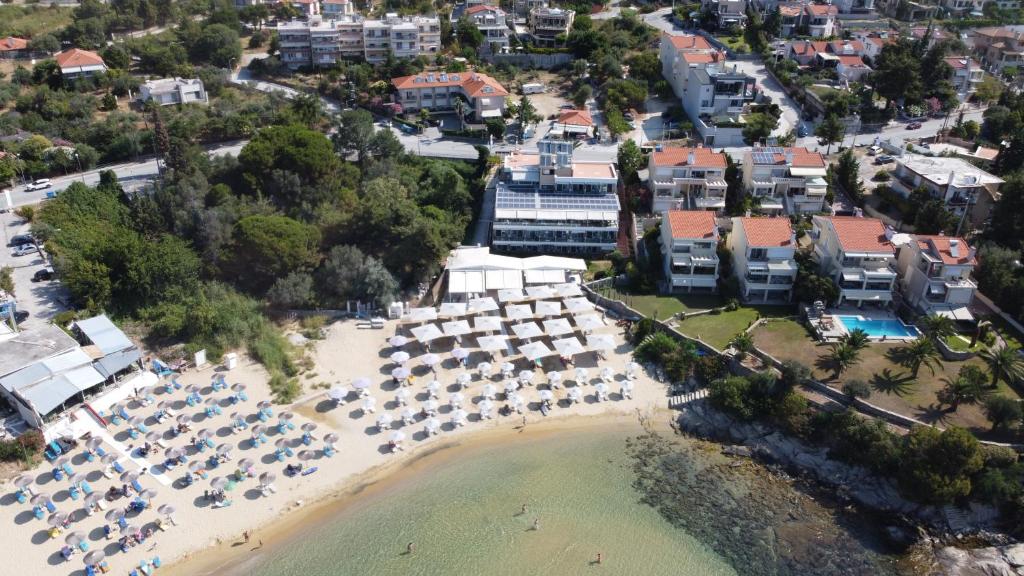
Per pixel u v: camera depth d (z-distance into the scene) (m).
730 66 179.75
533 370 105.69
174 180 141.12
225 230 125.12
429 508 82.56
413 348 110.12
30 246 126.19
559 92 194.25
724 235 129.62
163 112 174.62
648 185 144.12
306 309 118.19
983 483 80.06
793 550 78.00
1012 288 107.81
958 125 164.38
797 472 87.94
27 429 90.56
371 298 118.12
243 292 119.50
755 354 101.62
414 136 171.25
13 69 198.25
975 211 130.25
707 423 95.25
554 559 76.31
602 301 118.88
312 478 86.25
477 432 94.56
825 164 140.62
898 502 82.94
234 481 84.94
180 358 104.75
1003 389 93.56
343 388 100.06
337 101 191.88
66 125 166.38
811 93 176.38
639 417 97.38
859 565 76.31
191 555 76.06
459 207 138.38
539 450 91.69
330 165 145.00
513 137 169.88
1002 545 78.50
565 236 131.88
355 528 79.81
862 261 112.06
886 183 142.88
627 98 179.25
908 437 84.12
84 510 79.81
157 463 86.94
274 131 146.38
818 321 108.38
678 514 82.38
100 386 97.62
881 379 96.25
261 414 94.50
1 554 74.75
